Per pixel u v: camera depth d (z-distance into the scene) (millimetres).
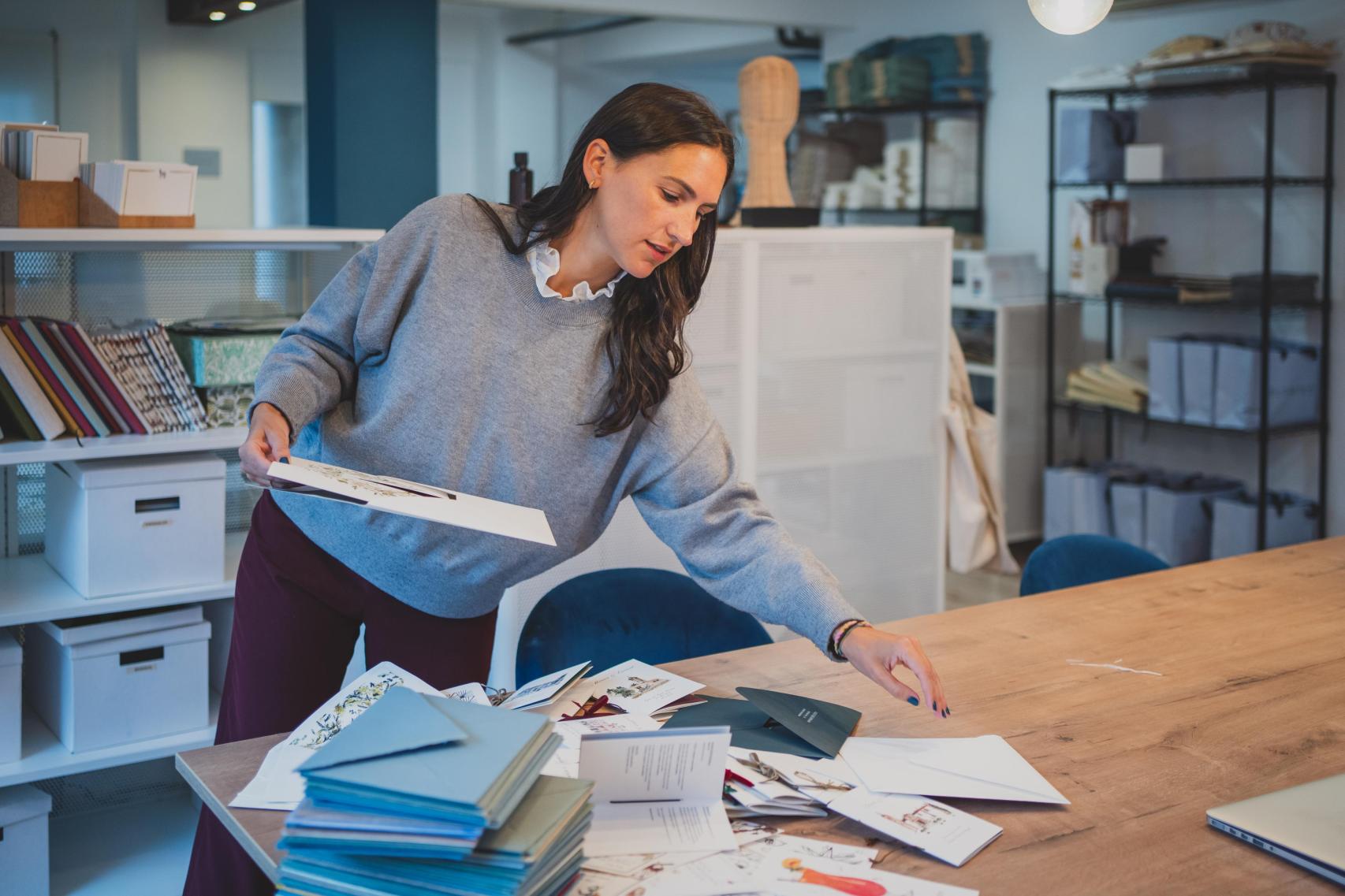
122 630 2695
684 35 9148
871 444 3533
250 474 1444
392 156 5504
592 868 1188
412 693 1199
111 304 2990
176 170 2756
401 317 1676
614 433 1696
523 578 1823
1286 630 2070
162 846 2822
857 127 7008
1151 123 5617
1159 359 5148
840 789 1372
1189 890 1204
